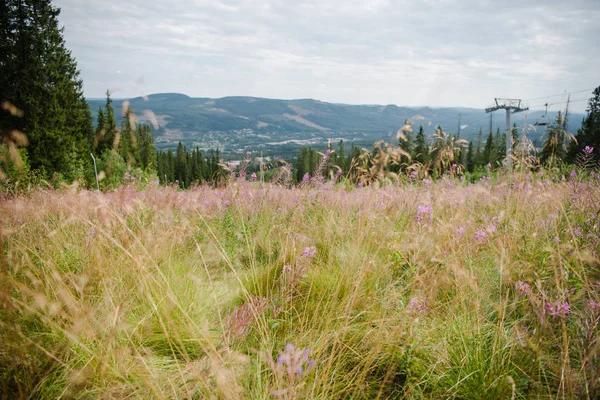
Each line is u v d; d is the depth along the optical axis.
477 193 4.77
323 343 2.10
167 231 3.82
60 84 32.41
